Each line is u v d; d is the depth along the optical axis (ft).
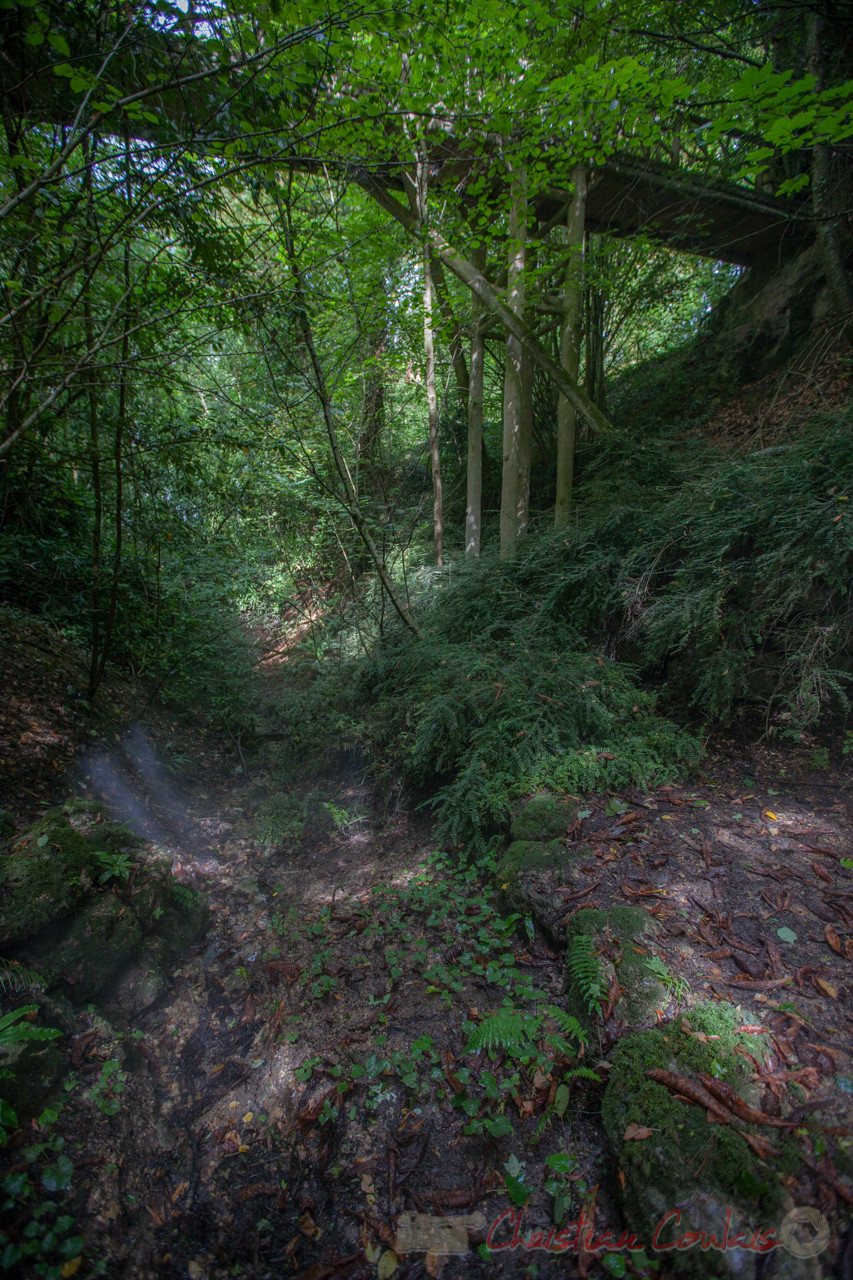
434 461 21.08
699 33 18.10
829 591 11.50
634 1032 6.53
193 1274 5.39
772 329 24.97
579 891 8.50
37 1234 5.03
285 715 16.51
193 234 11.64
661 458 17.07
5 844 8.38
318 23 8.73
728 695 11.76
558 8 14.32
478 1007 7.70
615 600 14.12
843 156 20.36
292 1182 6.19
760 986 6.73
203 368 15.92
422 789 13.07
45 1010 6.66
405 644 16.49
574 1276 5.18
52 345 11.57
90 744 12.80
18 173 9.73
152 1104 6.75
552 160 17.63
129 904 8.24
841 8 18.66
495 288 19.65
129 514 16.46
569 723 11.96
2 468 13.67
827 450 12.42
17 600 15.24
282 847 12.53
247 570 21.95
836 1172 4.97
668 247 24.26
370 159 13.99
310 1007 8.02
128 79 9.92
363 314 16.87
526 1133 6.30
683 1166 5.27
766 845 9.10
